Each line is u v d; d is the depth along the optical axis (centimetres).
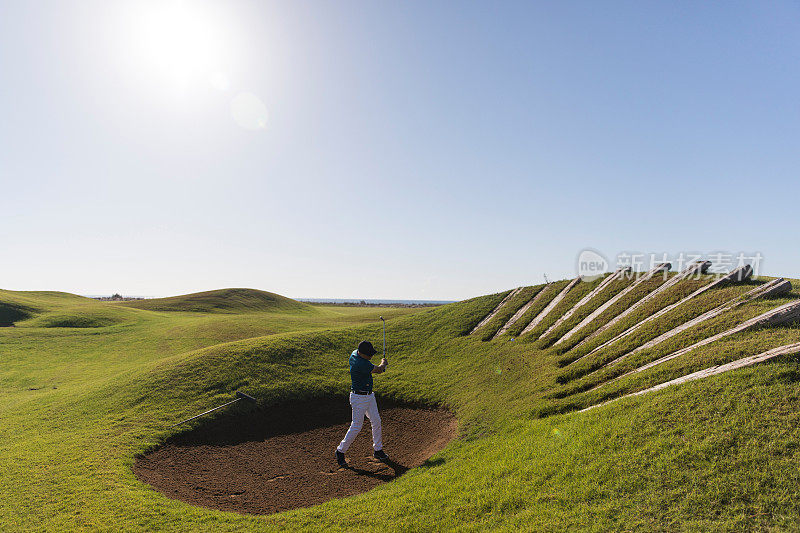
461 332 2042
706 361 837
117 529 734
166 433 1277
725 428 612
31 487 923
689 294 1259
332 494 905
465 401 1324
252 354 1922
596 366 1137
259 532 708
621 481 590
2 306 4425
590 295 1728
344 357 2017
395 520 683
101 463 1050
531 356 1457
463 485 748
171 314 5512
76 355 2891
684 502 521
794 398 623
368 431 1309
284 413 1483
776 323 868
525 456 770
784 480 504
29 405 1703
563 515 565
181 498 913
